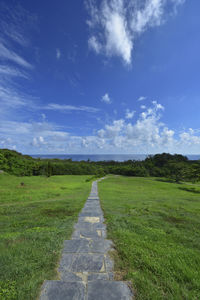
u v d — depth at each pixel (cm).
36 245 281
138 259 235
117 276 201
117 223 432
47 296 163
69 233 354
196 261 231
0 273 198
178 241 314
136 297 164
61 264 225
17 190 1255
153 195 1248
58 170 3894
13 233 348
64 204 735
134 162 6297
